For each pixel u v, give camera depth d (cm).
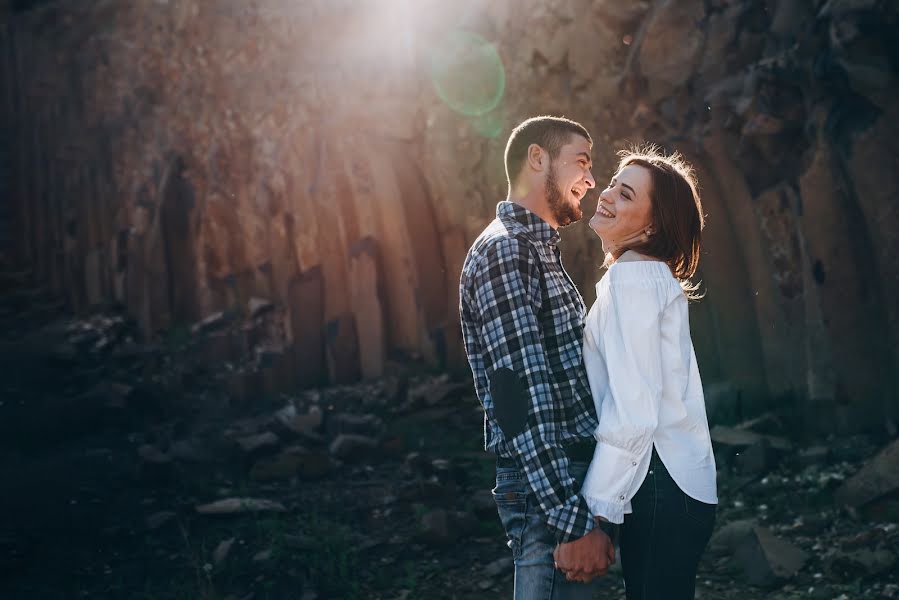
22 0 1708
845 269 489
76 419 721
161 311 1133
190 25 1120
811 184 493
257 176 1031
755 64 531
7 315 1402
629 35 614
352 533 453
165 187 1144
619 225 209
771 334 549
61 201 1506
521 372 195
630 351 194
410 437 632
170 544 451
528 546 203
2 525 488
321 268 893
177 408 795
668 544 197
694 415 202
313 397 808
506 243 204
